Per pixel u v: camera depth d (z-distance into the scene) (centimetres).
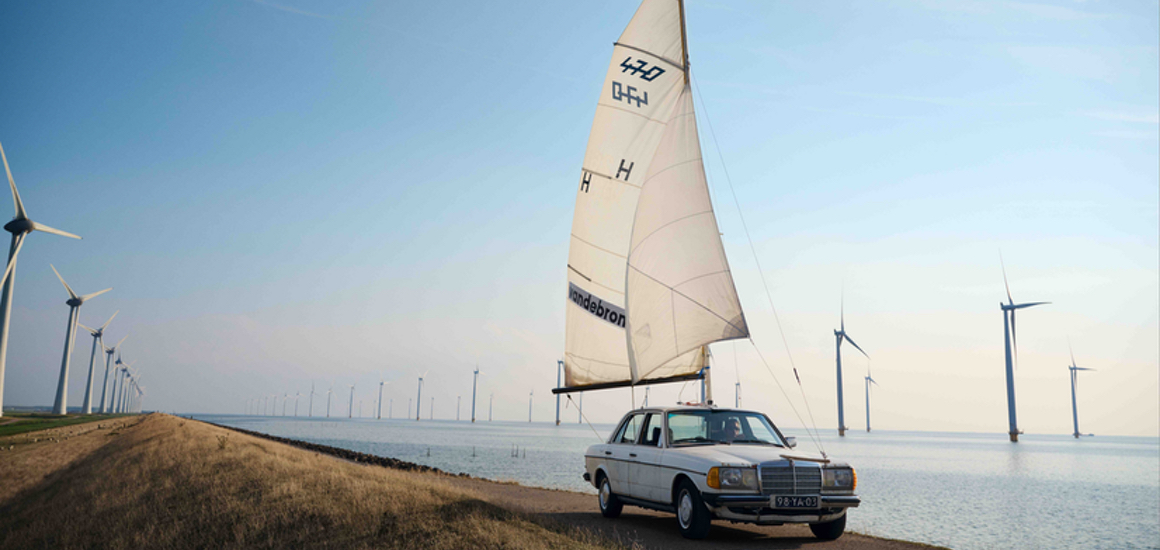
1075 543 3170
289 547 1133
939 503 4434
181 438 3541
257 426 18500
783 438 1230
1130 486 6962
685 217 1506
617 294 1558
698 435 1209
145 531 1455
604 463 1366
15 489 2470
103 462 2831
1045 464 10975
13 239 8469
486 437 15200
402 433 16438
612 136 1606
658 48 1591
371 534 1087
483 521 1070
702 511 1054
